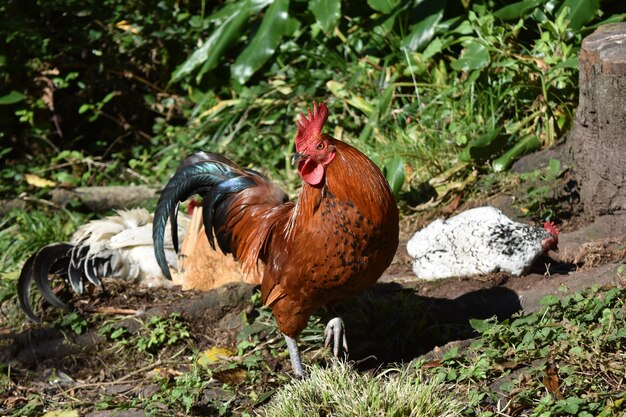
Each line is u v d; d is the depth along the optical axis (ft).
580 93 20.59
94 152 34.01
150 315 20.33
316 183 15.19
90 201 28.63
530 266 19.07
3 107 33.73
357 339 18.21
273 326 19.11
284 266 16.03
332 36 32.12
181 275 21.77
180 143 31.07
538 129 24.79
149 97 34.09
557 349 15.08
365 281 15.66
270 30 29.89
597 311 15.76
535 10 27.02
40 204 28.43
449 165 24.80
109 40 34.58
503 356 15.42
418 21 28.71
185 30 33.37
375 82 29.22
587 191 20.89
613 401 13.55
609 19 25.40
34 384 18.88
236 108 30.76
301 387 14.97
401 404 13.82
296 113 29.48
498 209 21.47
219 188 18.60
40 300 21.26
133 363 19.27
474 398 14.32
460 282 19.34
